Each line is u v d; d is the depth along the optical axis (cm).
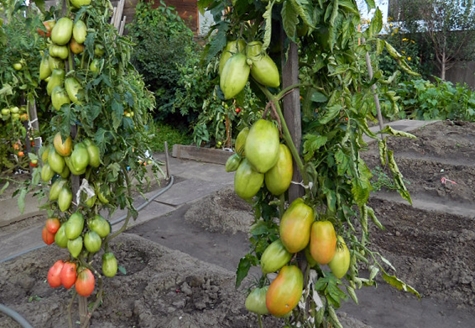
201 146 815
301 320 165
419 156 640
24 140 540
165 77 916
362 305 312
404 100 1009
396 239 405
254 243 182
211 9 152
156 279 318
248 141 136
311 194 146
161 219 485
